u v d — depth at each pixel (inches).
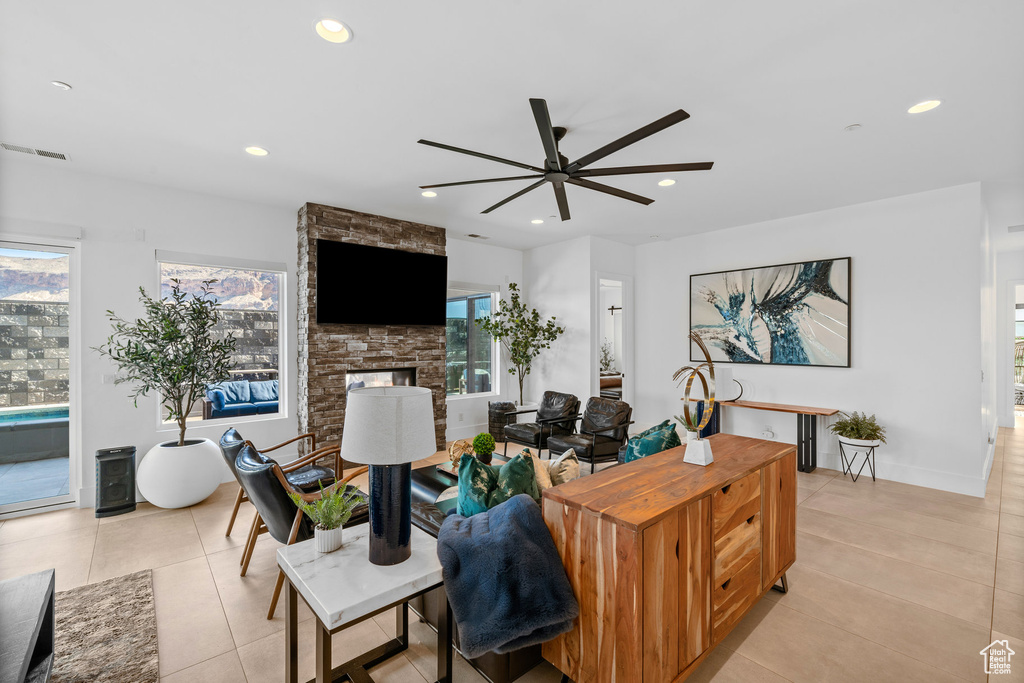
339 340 186.1
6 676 50.3
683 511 66.4
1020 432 251.0
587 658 64.9
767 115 108.7
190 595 96.0
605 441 173.9
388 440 63.7
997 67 89.2
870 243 174.9
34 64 89.0
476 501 79.0
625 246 251.4
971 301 153.6
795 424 195.6
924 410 163.3
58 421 144.9
